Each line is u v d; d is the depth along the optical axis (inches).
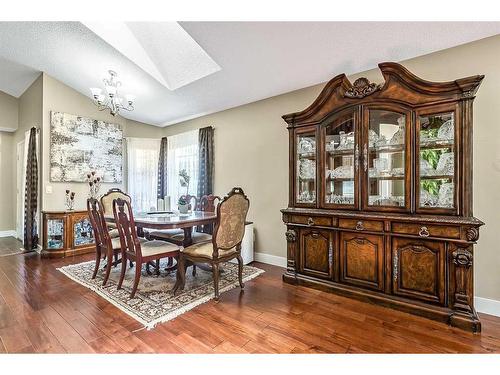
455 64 97.1
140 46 138.3
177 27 125.0
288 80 132.0
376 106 97.5
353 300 100.4
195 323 83.4
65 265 144.1
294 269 118.6
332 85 107.1
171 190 215.2
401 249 91.7
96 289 109.8
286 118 121.9
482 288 92.2
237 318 86.7
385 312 90.7
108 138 197.9
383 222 94.7
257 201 158.9
